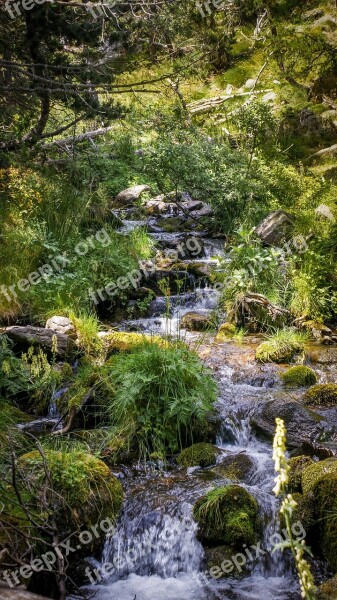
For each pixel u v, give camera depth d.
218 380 6.36
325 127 15.80
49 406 5.93
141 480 4.79
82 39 8.37
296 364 6.81
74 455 4.56
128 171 12.97
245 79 18.41
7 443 4.85
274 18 17.19
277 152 13.76
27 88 7.77
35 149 8.81
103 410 5.55
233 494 4.27
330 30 18.31
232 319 7.94
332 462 4.39
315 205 11.20
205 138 12.56
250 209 10.75
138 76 14.27
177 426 5.20
